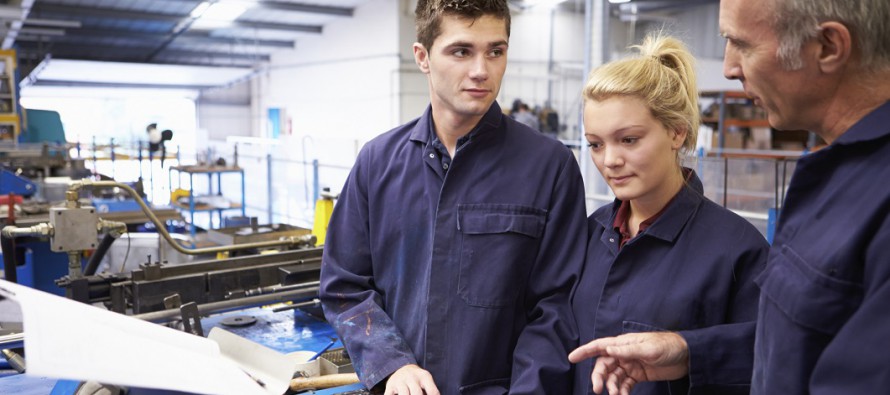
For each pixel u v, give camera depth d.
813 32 0.51
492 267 0.94
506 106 9.10
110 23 8.67
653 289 0.88
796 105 0.57
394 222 1.00
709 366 0.78
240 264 1.52
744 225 0.87
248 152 10.98
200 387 0.58
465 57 0.88
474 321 0.94
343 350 1.26
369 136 9.10
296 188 8.70
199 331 1.12
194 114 12.21
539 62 9.32
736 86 5.87
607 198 3.61
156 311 1.35
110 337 0.59
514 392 0.88
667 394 0.86
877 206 0.50
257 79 12.22
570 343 0.93
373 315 0.98
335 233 1.06
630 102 0.83
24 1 5.58
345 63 9.45
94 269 1.58
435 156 0.98
